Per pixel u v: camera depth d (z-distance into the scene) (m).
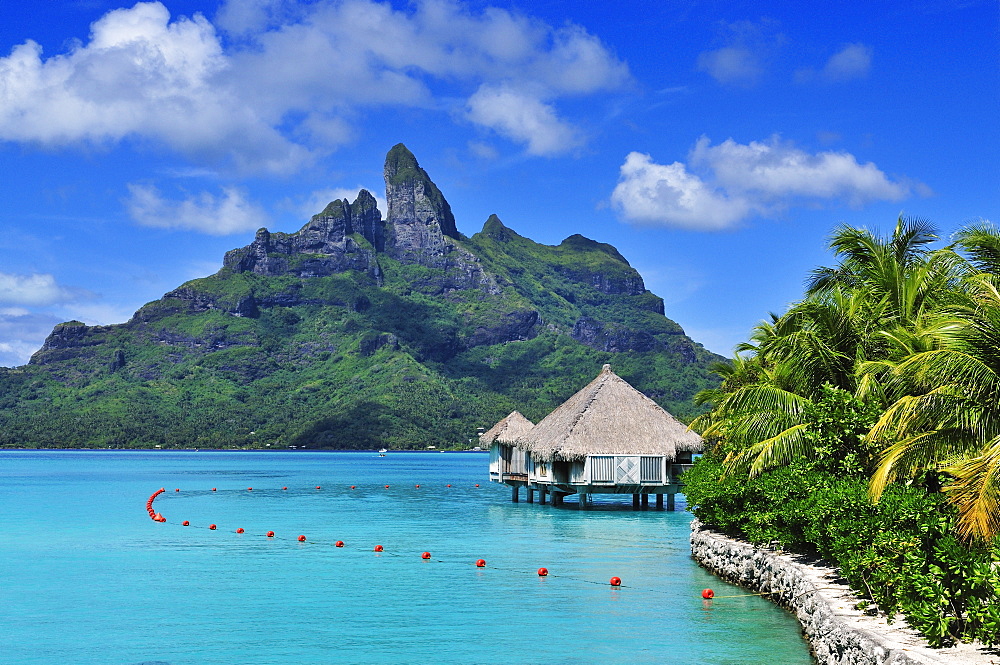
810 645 16.25
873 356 26.02
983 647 11.94
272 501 57.31
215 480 85.62
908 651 11.78
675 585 23.47
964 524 14.73
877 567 14.73
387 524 40.91
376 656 16.39
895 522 15.60
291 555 29.89
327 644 17.30
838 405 22.20
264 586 23.69
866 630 13.22
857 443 21.75
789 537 20.92
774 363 31.08
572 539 34.25
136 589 23.20
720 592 22.33
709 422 44.00
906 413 17.78
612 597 21.84
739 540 25.14
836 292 27.64
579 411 46.28
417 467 130.75
